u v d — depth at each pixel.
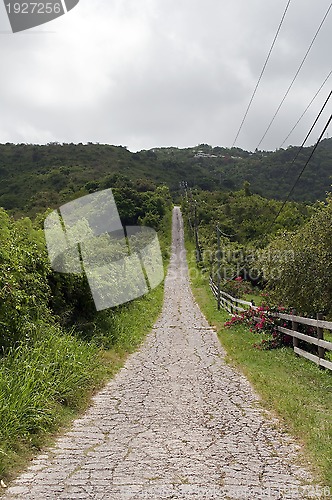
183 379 8.73
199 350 12.45
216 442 5.16
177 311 23.97
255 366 9.60
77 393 6.89
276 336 12.00
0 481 4.04
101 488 3.91
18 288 7.32
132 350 12.17
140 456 4.70
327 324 8.38
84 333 10.79
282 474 4.26
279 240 13.65
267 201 50.16
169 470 4.32
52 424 5.57
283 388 7.45
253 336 13.62
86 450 4.89
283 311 12.27
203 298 30.44
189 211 61.19
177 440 5.22
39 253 8.91
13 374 5.86
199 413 6.38
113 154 89.56
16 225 9.20
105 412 6.43
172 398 7.25
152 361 10.73
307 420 5.76
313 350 10.95
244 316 15.95
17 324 6.98
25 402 5.33
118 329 12.55
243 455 4.75
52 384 6.32
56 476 4.18
